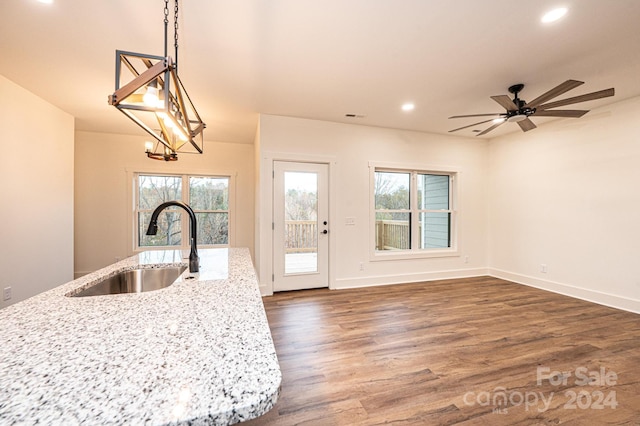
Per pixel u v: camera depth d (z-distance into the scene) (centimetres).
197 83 290
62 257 361
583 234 368
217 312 98
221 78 279
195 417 48
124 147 473
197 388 55
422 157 468
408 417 159
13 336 78
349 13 188
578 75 274
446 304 347
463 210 495
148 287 188
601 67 259
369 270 438
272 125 386
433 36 213
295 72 268
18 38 212
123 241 473
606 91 225
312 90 308
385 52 235
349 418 158
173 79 139
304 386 186
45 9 182
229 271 169
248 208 538
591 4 179
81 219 455
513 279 462
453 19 194
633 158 322
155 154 294
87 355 68
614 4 179
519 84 293
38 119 321
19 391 53
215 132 464
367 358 220
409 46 227
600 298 349
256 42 220
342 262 423
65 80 279
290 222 405
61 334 79
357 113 380
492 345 241
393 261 452
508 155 473
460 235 492
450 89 306
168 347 72
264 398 53
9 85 281
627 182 327
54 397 52
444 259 483
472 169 501
